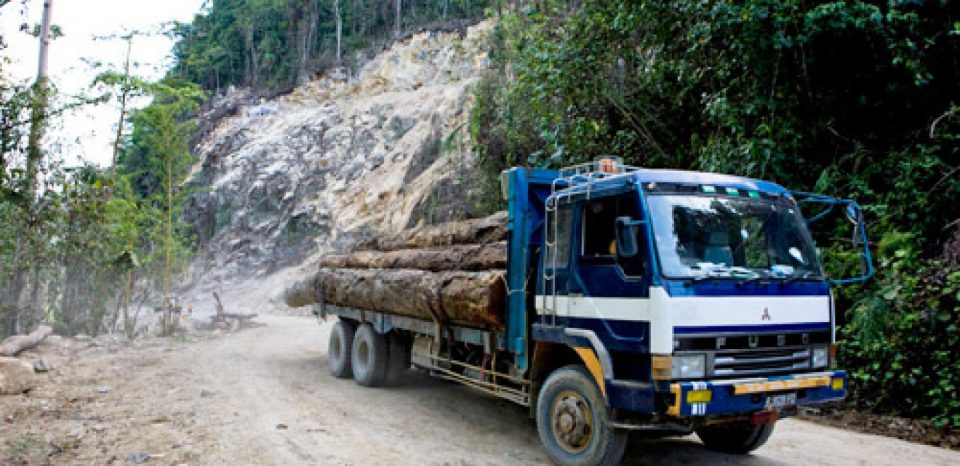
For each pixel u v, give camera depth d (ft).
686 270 16.29
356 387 31.48
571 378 18.42
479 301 21.62
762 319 16.89
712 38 34.91
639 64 40.93
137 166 91.76
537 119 48.08
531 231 21.26
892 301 26.50
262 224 130.82
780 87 33.19
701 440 22.18
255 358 41.42
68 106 46.78
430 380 33.24
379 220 106.73
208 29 227.40
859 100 33.71
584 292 18.13
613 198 17.76
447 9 169.89
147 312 73.15
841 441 22.35
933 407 24.97
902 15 30.78
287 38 197.36
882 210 30.37
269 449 20.35
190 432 22.41
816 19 30.89
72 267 50.39
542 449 20.77
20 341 39.99
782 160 33.12
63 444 21.01
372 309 31.30
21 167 45.16
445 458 19.66
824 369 18.11
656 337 15.64
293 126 146.10
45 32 48.75
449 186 85.71
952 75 32.45
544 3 49.16
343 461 19.20
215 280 124.36
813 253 18.93
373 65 152.87
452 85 126.72
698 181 18.02
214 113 174.81
